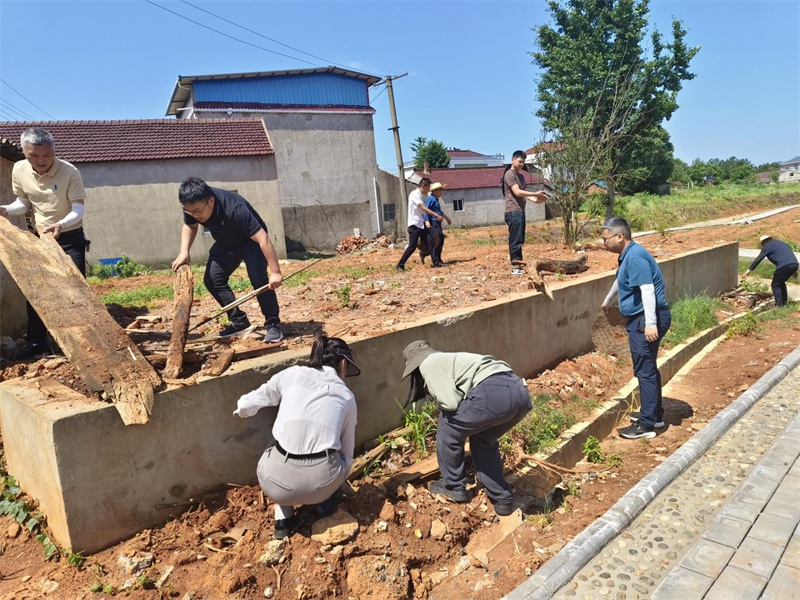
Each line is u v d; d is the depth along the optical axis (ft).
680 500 13.08
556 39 89.10
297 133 89.61
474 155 191.42
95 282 35.45
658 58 85.56
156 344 14.08
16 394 11.47
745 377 23.65
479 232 82.23
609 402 20.57
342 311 20.35
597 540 11.48
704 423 19.54
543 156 41.27
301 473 10.66
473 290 23.72
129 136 65.10
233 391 12.25
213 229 14.19
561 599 10.16
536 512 13.82
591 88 83.97
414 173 116.06
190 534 11.28
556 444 16.96
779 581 10.06
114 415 10.59
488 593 10.80
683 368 25.75
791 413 17.44
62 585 9.96
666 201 108.27
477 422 12.53
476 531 12.88
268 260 14.40
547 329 22.30
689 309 29.91
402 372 16.11
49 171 15.02
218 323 18.76
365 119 94.38
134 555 10.51
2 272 16.29
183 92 89.66
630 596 10.16
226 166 66.64
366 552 11.15
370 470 14.24
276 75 88.63
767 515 12.01
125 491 10.85
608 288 26.61
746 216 99.25
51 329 11.68
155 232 63.62
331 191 92.48
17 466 11.89
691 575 10.34
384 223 97.91
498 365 13.01
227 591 9.97
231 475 12.35
